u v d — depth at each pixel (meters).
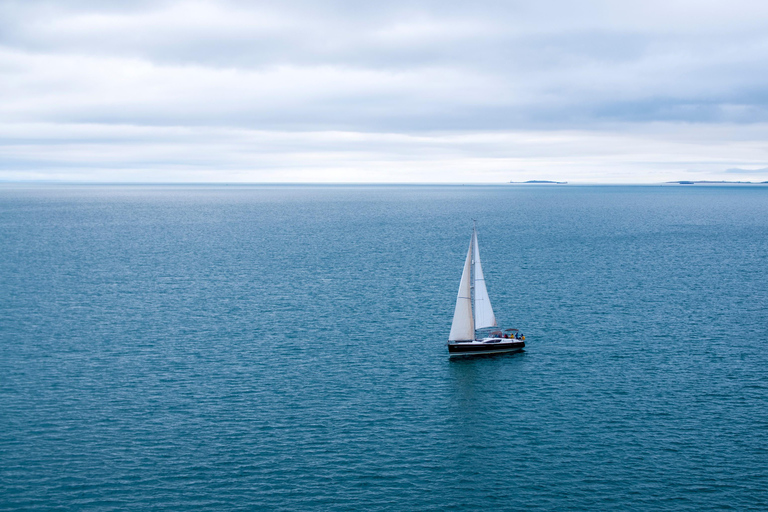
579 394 66.31
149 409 62.12
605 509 46.97
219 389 67.19
